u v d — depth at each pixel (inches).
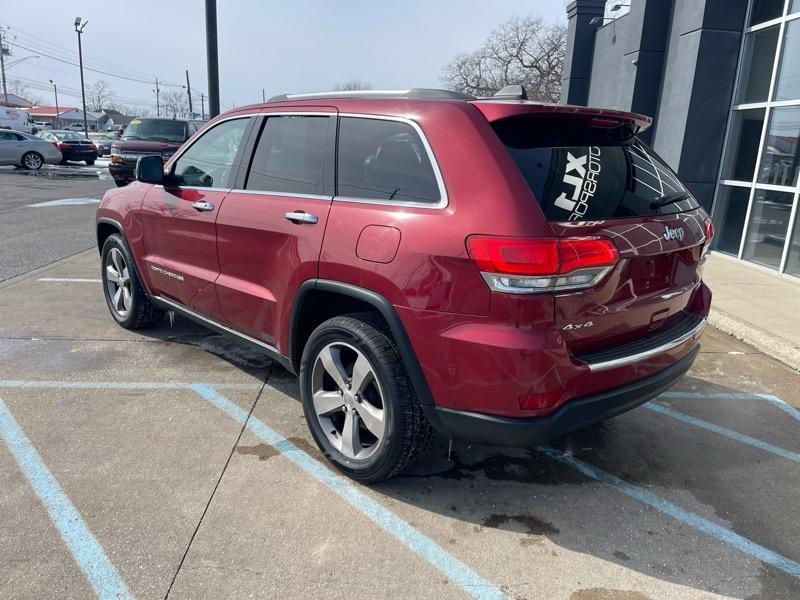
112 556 97.4
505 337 93.2
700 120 355.6
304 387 126.1
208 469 122.8
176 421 142.2
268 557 98.7
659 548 105.6
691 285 123.3
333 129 123.3
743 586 97.2
